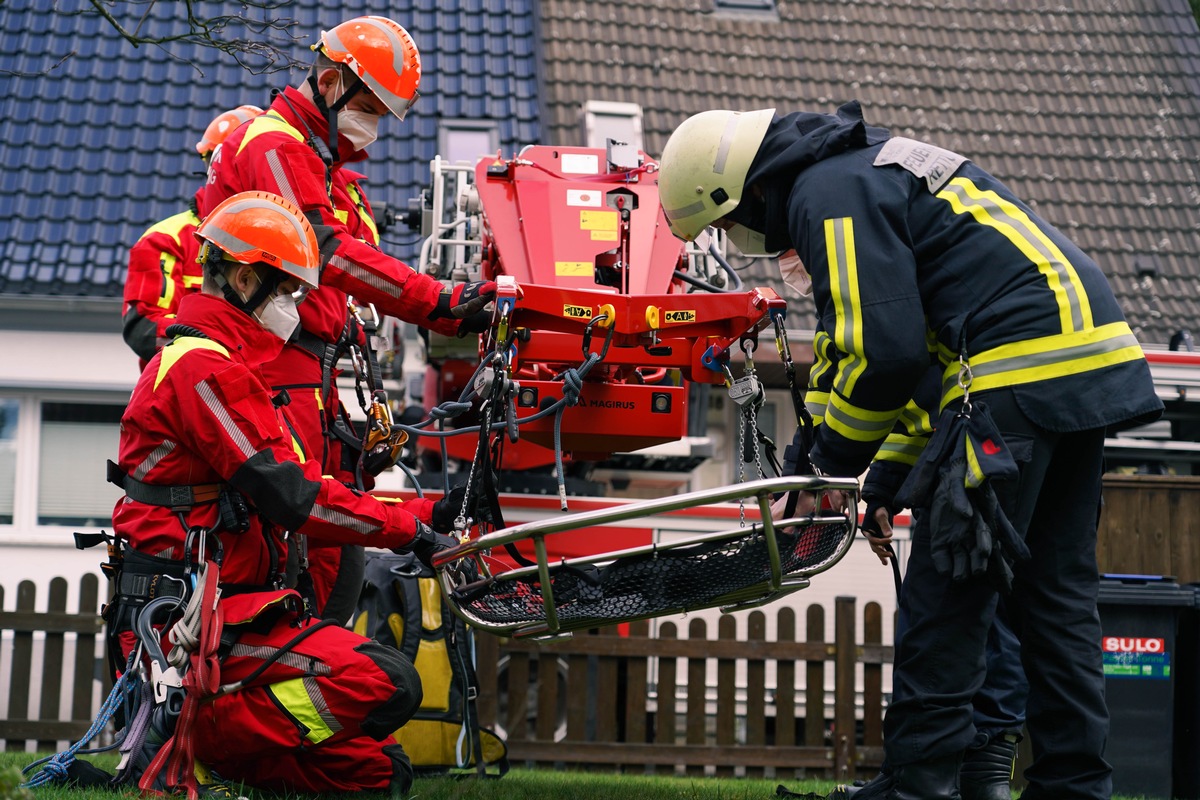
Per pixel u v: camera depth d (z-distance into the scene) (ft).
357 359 15.42
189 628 12.17
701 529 23.04
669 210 12.32
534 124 40.86
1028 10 49.21
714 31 45.93
